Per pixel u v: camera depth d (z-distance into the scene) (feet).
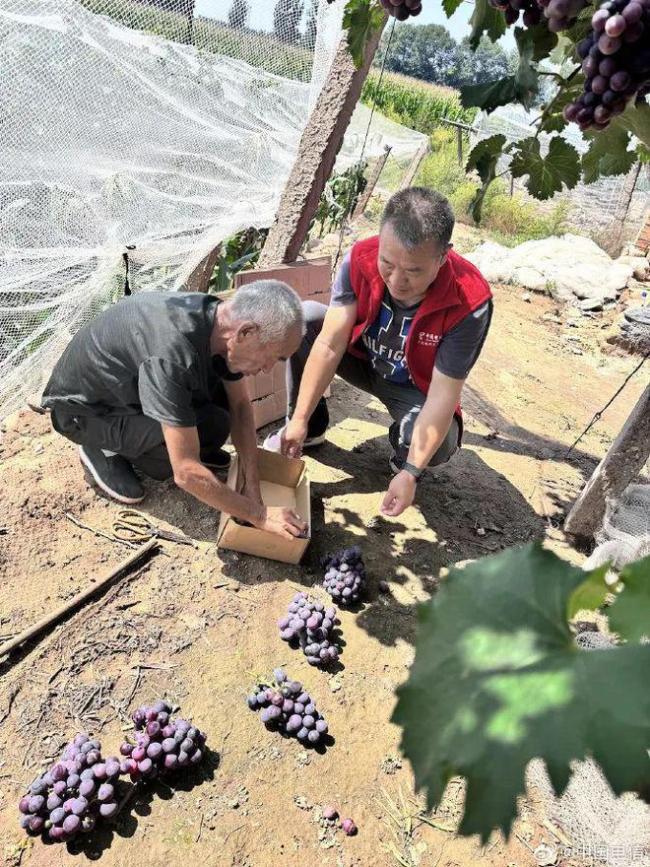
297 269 11.69
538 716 1.18
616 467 9.69
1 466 9.80
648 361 19.44
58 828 5.79
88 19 8.93
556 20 3.35
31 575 8.32
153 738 6.45
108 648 7.70
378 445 12.29
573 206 39.27
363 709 7.51
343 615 8.61
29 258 9.73
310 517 9.78
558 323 21.81
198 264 13.35
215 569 8.86
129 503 9.57
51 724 6.87
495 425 14.28
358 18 5.44
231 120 12.23
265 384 11.63
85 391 8.60
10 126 8.66
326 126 11.84
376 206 35.01
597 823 6.29
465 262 8.60
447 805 6.72
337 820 6.46
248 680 7.60
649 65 2.99
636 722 1.13
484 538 10.47
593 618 7.03
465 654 1.33
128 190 10.68
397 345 9.37
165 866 5.89
